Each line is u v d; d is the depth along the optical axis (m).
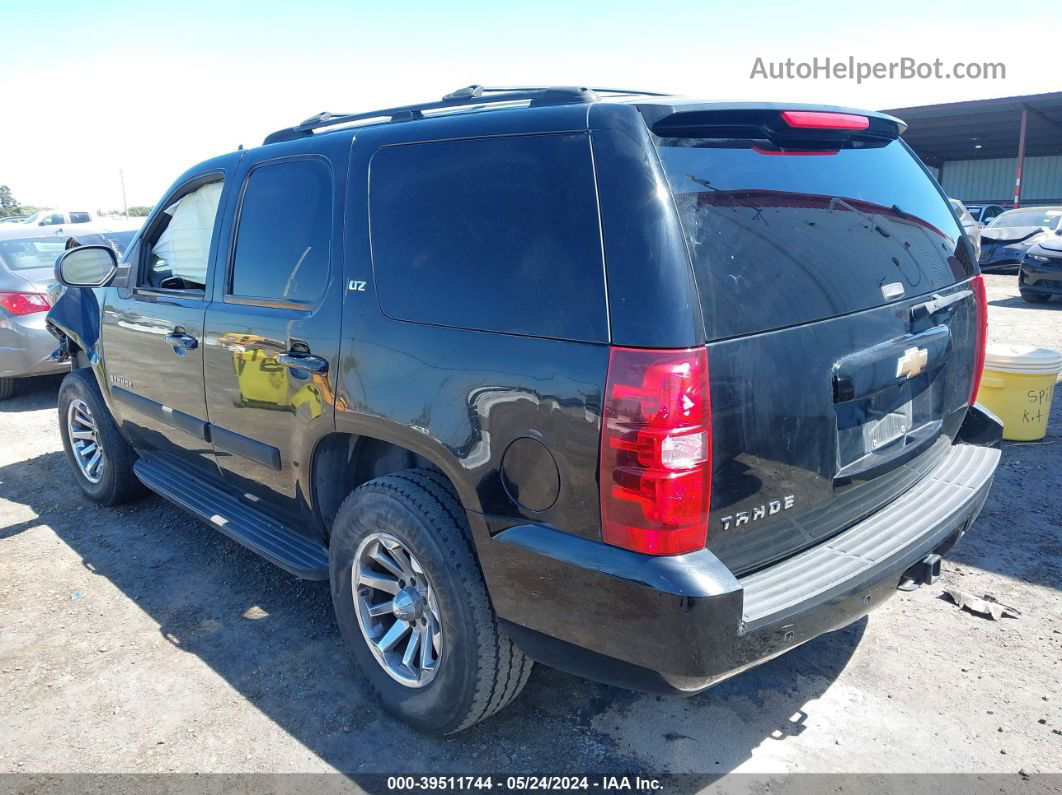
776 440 2.21
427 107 2.90
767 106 2.38
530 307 2.26
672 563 2.04
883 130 2.87
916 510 2.74
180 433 3.91
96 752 2.74
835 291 2.39
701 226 2.12
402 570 2.74
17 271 7.66
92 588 3.92
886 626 3.46
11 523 4.75
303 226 3.08
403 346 2.58
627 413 2.01
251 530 3.52
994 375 5.66
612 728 2.83
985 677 3.08
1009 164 39.12
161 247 3.99
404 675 2.77
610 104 2.24
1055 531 4.29
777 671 3.15
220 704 2.99
